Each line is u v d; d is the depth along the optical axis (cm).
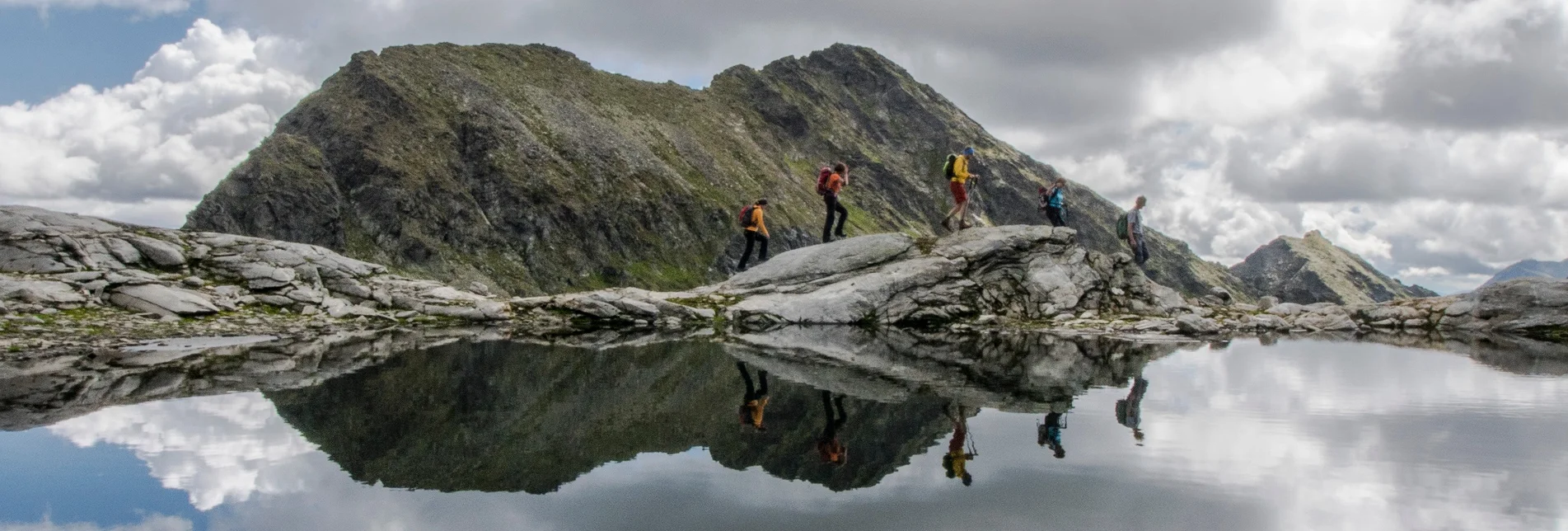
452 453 885
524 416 1105
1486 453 858
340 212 14062
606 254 16450
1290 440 923
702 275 17600
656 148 19938
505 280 14762
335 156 14700
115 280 2383
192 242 2820
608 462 853
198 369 1536
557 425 1045
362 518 657
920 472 800
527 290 14812
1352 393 1273
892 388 1359
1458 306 2984
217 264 2730
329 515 664
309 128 15225
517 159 16575
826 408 1169
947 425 1031
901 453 878
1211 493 713
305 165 14050
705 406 1186
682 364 1725
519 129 17212
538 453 892
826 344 2253
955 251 3212
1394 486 732
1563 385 1365
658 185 18438
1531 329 2736
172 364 1605
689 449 907
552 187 16462
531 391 1335
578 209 16488
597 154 18038
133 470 799
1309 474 774
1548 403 1173
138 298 2331
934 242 3328
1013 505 679
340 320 2625
